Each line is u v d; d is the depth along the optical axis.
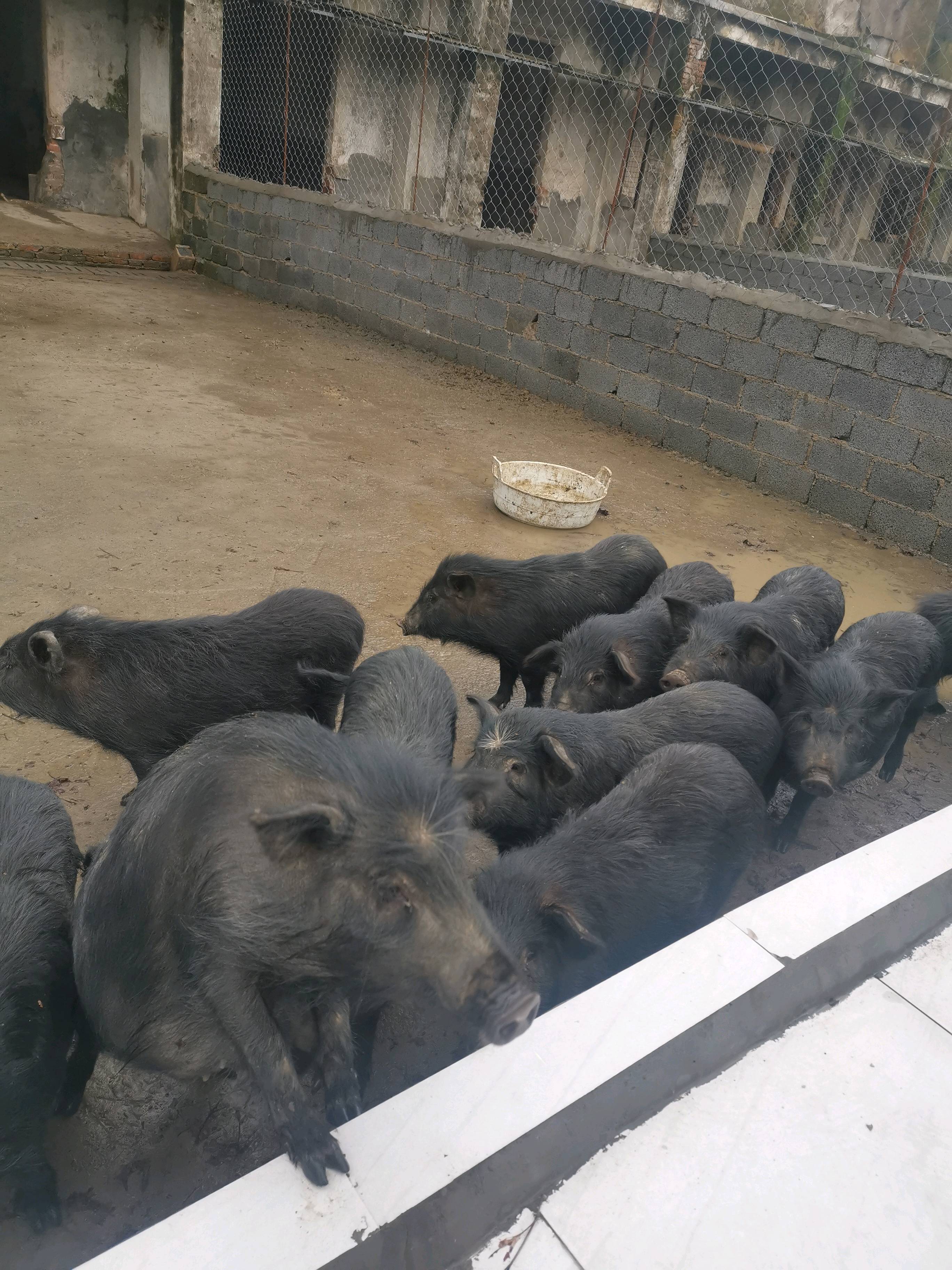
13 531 3.72
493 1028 1.25
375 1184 1.28
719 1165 1.40
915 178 10.95
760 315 5.35
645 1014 1.56
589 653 2.88
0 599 3.22
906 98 11.20
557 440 5.89
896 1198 1.40
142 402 5.42
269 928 1.30
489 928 1.31
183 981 1.44
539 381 6.73
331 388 6.30
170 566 3.63
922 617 3.37
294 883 1.29
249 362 6.59
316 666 2.54
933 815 2.13
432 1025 1.97
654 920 2.06
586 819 2.13
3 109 11.20
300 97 9.76
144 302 7.79
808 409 5.24
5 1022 1.52
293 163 10.05
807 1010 1.65
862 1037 1.63
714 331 5.59
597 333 6.26
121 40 9.67
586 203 11.10
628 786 2.23
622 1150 1.40
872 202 11.58
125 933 1.49
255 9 9.19
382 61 9.83
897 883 1.91
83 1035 1.73
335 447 5.22
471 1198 1.29
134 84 9.71
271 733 1.47
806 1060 1.57
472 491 4.86
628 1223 1.32
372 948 1.30
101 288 8.00
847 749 2.60
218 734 1.54
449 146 10.30
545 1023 1.52
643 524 4.75
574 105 10.48
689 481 5.50
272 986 1.38
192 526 4.01
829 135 10.78
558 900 1.93
